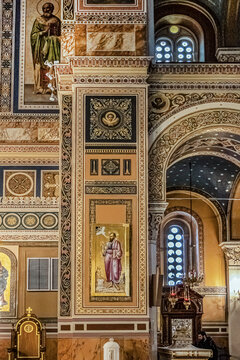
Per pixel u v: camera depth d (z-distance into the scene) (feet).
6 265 67.00
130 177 55.57
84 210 54.90
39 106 70.69
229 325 88.33
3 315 66.03
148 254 54.85
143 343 52.70
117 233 54.60
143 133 56.34
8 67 71.46
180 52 77.05
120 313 53.21
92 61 57.00
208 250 91.91
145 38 57.67
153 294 54.90
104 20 57.82
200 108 58.59
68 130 57.26
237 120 58.70
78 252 54.13
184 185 91.81
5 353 65.05
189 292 84.53
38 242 67.67
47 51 72.18
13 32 72.33
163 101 58.59
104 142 56.08
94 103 56.70
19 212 68.23
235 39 70.95
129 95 56.90
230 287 88.74
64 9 61.36
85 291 53.47
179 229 95.35
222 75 58.95
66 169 56.34
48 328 65.98
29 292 66.74
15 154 69.36
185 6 75.31
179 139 58.23
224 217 90.94
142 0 58.18
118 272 53.93
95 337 52.70
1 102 70.59
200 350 68.28
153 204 57.00
